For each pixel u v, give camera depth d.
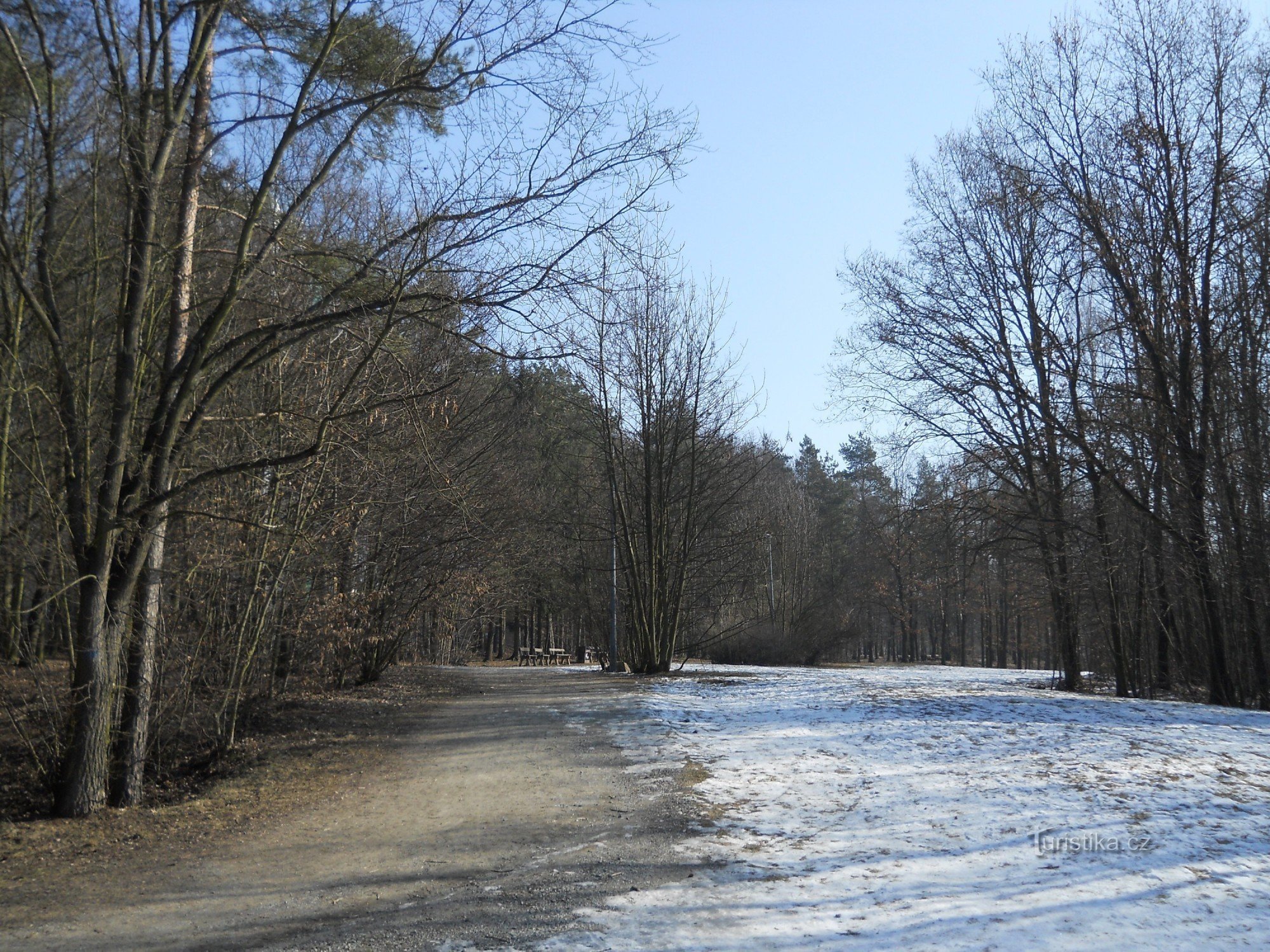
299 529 13.60
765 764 11.89
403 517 19.28
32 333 10.77
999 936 5.94
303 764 12.58
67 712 9.92
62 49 9.75
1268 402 21.50
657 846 8.25
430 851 8.24
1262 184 20.88
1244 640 22.98
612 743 13.71
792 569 48.91
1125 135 21.81
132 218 9.83
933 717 15.95
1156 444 21.50
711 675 27.09
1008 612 55.19
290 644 17.12
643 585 27.75
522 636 59.41
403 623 21.70
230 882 7.40
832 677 26.67
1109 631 28.12
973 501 26.23
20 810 9.77
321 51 10.14
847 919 6.30
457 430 20.20
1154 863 7.48
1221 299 21.98
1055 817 8.94
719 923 6.25
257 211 10.04
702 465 28.16
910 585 57.59
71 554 10.16
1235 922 6.14
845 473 67.94
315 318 10.07
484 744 14.00
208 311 11.97
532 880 7.28
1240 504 21.33
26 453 10.86
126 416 9.82
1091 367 25.28
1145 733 14.01
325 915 6.54
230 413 11.92
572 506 32.50
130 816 9.62
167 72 10.04
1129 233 21.95
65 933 6.26
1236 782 10.44
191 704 12.54
